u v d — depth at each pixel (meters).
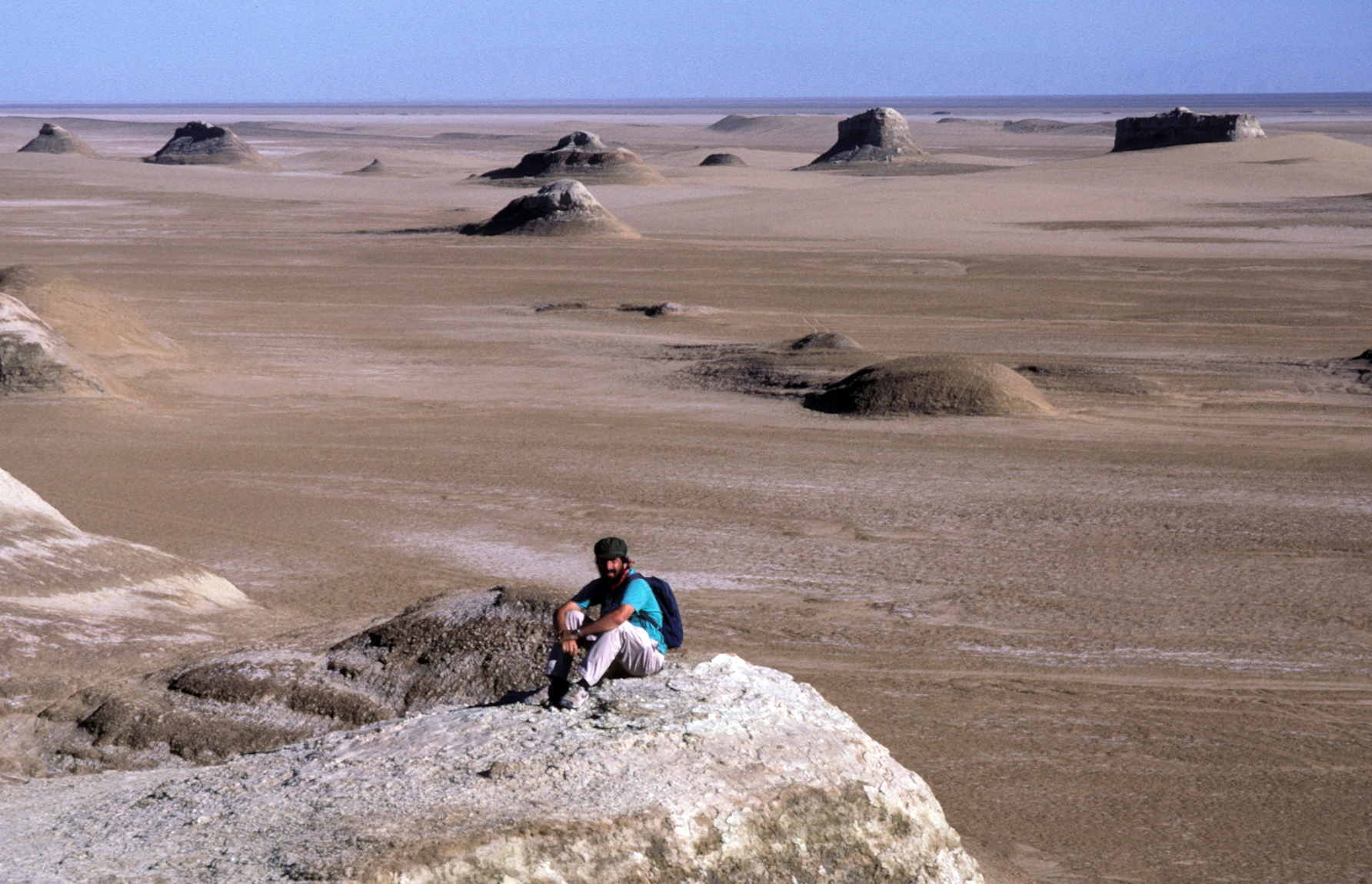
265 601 14.71
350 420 26.48
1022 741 10.70
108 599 12.70
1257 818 9.34
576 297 48.62
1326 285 48.91
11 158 140.25
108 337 32.56
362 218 84.94
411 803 5.55
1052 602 14.72
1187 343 37.00
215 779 6.31
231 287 50.47
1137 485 20.44
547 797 5.64
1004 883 8.10
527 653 9.82
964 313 44.03
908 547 17.11
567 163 118.31
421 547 17.27
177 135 151.25
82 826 5.84
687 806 5.78
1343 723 11.16
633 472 21.55
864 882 6.24
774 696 6.89
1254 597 14.90
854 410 27.02
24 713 9.97
